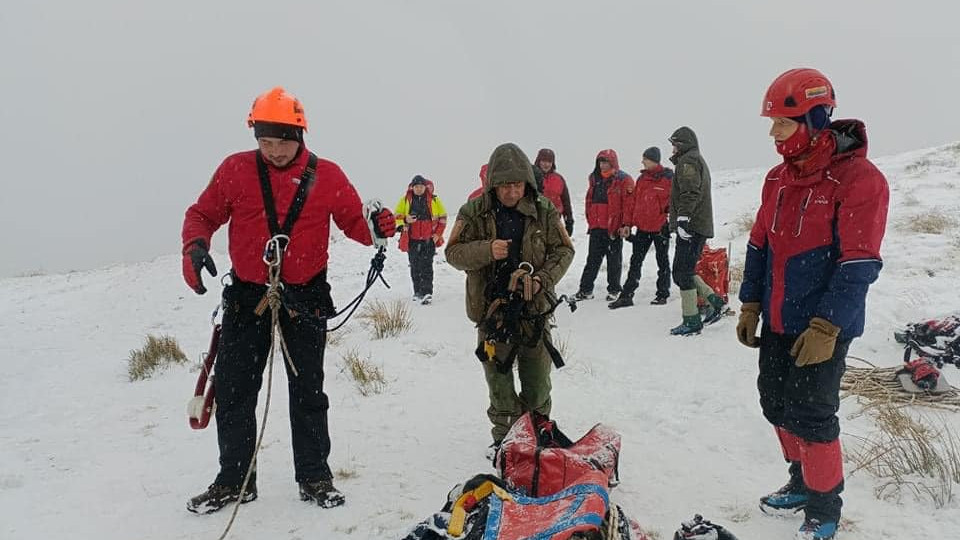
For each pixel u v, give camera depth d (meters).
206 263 4.14
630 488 4.64
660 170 9.41
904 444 4.87
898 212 12.56
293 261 4.35
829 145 3.67
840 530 4.00
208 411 4.53
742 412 5.78
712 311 8.52
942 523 4.00
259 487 4.82
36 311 14.79
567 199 10.29
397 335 9.06
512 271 4.89
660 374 6.90
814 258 3.77
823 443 3.84
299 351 4.52
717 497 4.50
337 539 4.12
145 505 4.62
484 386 6.90
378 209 4.51
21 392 8.16
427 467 5.07
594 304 10.08
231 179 4.29
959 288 8.30
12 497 4.83
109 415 6.77
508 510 3.44
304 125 4.30
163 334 11.58
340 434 5.73
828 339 3.61
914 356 6.70
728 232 13.47
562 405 6.26
